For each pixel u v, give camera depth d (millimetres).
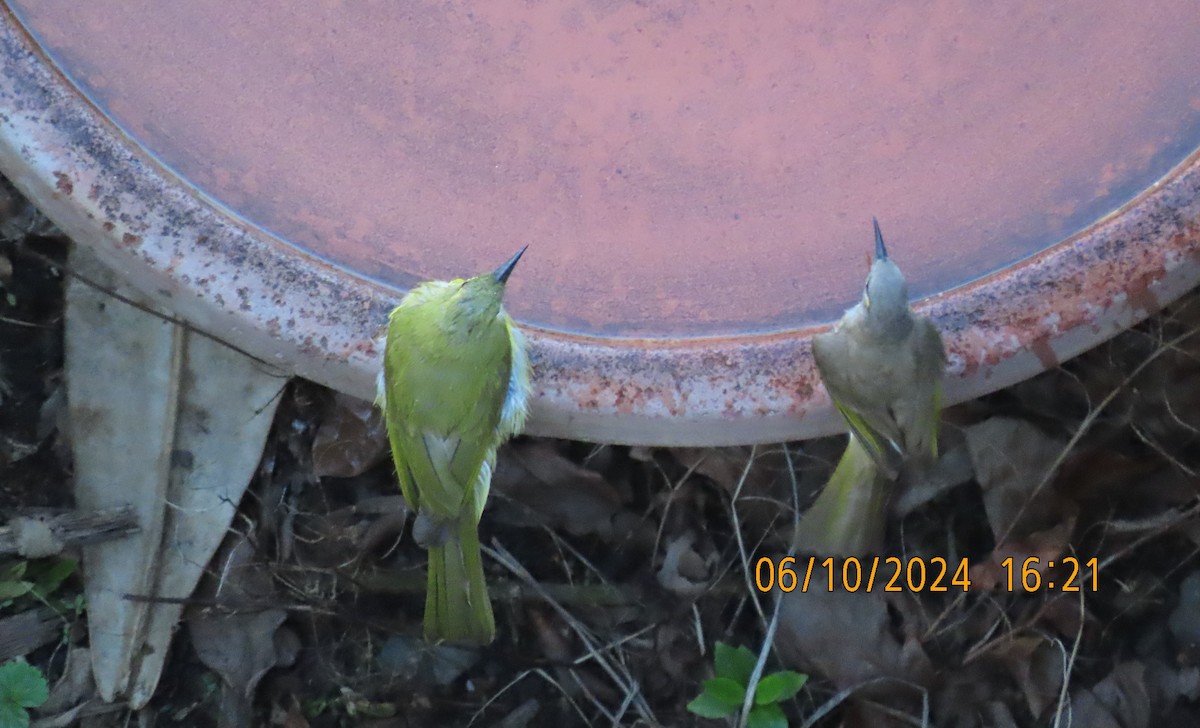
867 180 660
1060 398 825
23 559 801
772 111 664
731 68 665
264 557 818
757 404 646
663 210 660
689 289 656
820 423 662
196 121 646
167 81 648
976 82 663
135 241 627
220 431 810
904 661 808
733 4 668
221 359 809
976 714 813
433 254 657
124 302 808
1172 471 820
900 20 667
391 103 659
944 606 825
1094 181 650
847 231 659
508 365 657
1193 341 820
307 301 641
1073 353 652
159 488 804
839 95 664
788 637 817
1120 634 824
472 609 708
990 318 644
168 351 806
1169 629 823
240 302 634
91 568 801
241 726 814
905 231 657
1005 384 658
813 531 771
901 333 641
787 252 658
